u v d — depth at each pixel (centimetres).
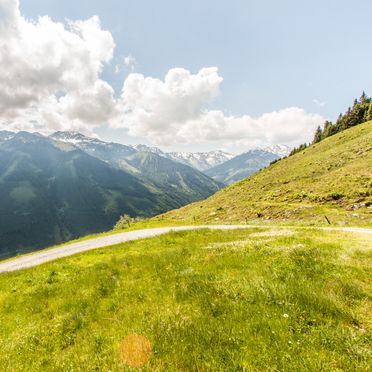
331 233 2056
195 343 612
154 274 1298
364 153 6919
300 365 484
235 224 4094
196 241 2281
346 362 482
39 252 3612
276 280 930
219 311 764
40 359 747
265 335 601
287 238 1784
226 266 1223
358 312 676
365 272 966
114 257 1884
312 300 723
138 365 573
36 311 1155
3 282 1750
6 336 962
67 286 1401
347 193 4375
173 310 825
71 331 886
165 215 10550
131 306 955
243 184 10644
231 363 525
